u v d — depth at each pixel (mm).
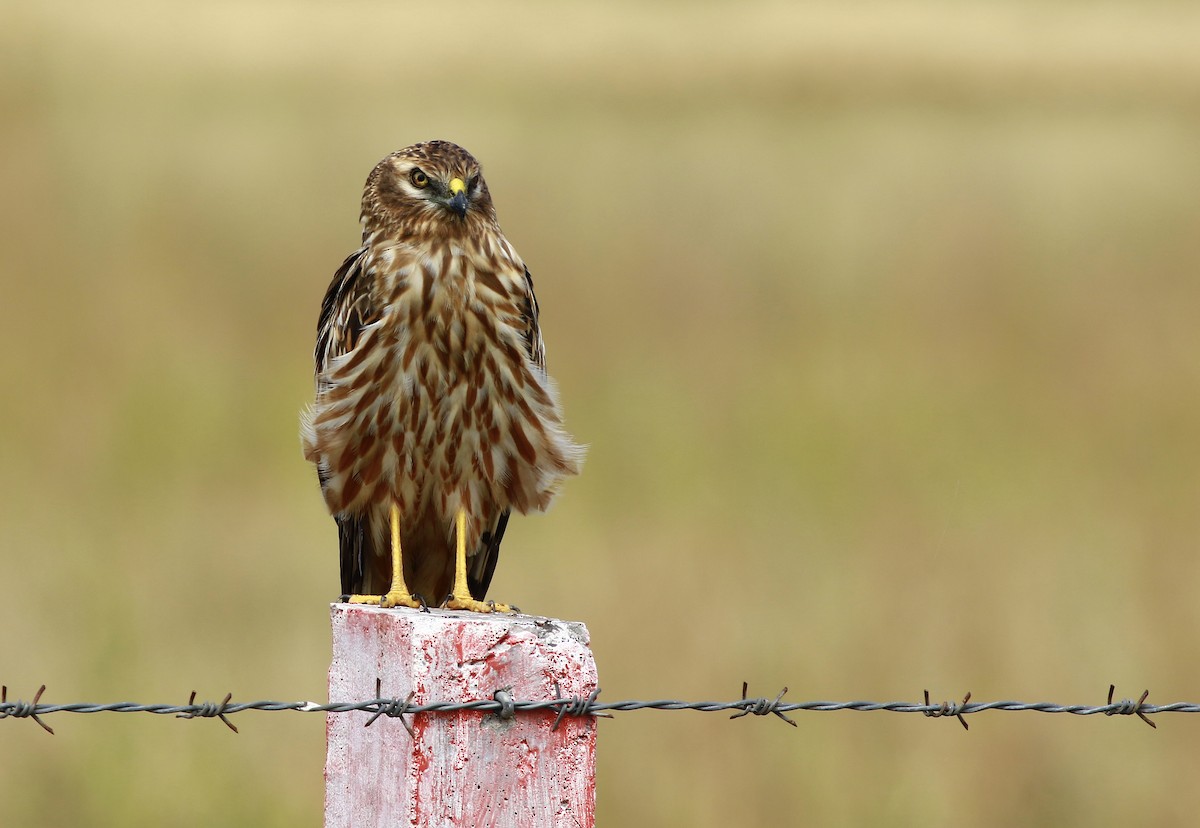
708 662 10953
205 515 14031
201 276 21484
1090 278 23359
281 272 21953
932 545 13344
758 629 11453
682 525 13906
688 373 18656
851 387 18219
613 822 9656
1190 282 23234
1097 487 15352
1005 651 11234
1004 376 18531
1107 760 10125
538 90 40125
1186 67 45469
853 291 22719
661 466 15805
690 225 26453
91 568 12633
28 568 12570
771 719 10469
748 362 19109
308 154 30562
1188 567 12742
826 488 15273
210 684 10914
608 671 10867
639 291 21922
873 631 11398
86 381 17203
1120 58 46344
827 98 39938
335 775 5746
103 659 11109
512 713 5430
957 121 37438
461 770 5410
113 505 14281
